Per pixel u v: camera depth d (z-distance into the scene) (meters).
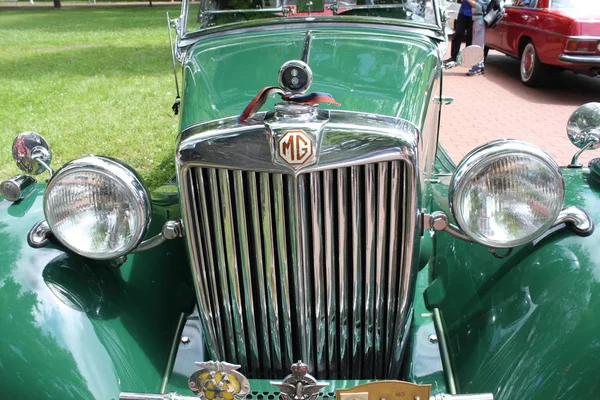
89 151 5.64
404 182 1.67
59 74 10.05
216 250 1.80
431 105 2.13
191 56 2.39
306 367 1.65
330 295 1.81
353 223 1.71
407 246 1.77
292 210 1.64
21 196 2.20
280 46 2.30
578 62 7.50
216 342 1.96
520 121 6.66
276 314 1.85
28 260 1.88
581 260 1.80
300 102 1.58
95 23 19.92
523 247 1.97
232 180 1.67
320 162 1.60
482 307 1.94
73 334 1.73
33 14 24.95
